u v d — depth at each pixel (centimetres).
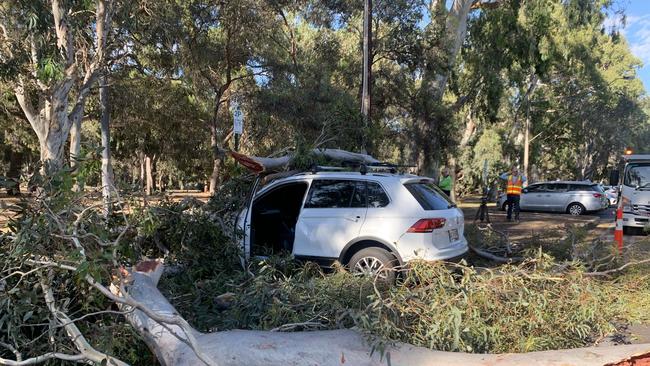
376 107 1714
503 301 442
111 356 350
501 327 427
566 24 2077
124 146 3325
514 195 1830
